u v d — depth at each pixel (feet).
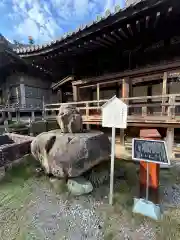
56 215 8.22
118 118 8.68
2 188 10.87
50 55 23.62
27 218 7.98
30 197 9.78
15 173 13.11
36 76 43.11
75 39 18.48
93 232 7.13
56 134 12.35
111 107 8.93
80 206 8.94
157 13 14.07
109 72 25.66
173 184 11.44
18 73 39.06
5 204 9.07
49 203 9.21
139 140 8.76
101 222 7.72
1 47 33.40
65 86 35.55
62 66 29.78
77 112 13.16
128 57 23.56
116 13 14.44
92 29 16.83
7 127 25.93
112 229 7.28
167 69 18.24
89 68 28.45
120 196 9.87
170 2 12.82
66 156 10.38
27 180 11.97
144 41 20.49
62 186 10.91
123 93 21.38
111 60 24.76
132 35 18.93
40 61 26.61
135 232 7.09
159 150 8.13
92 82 25.13
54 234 7.02
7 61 37.47
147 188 8.52
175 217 8.01
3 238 6.79
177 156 16.51
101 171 12.28
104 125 9.21
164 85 18.67
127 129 24.54
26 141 16.03
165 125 16.56
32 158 16.06
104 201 9.38
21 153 15.21
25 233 7.06
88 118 22.43
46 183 11.50
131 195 9.96
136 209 8.36
